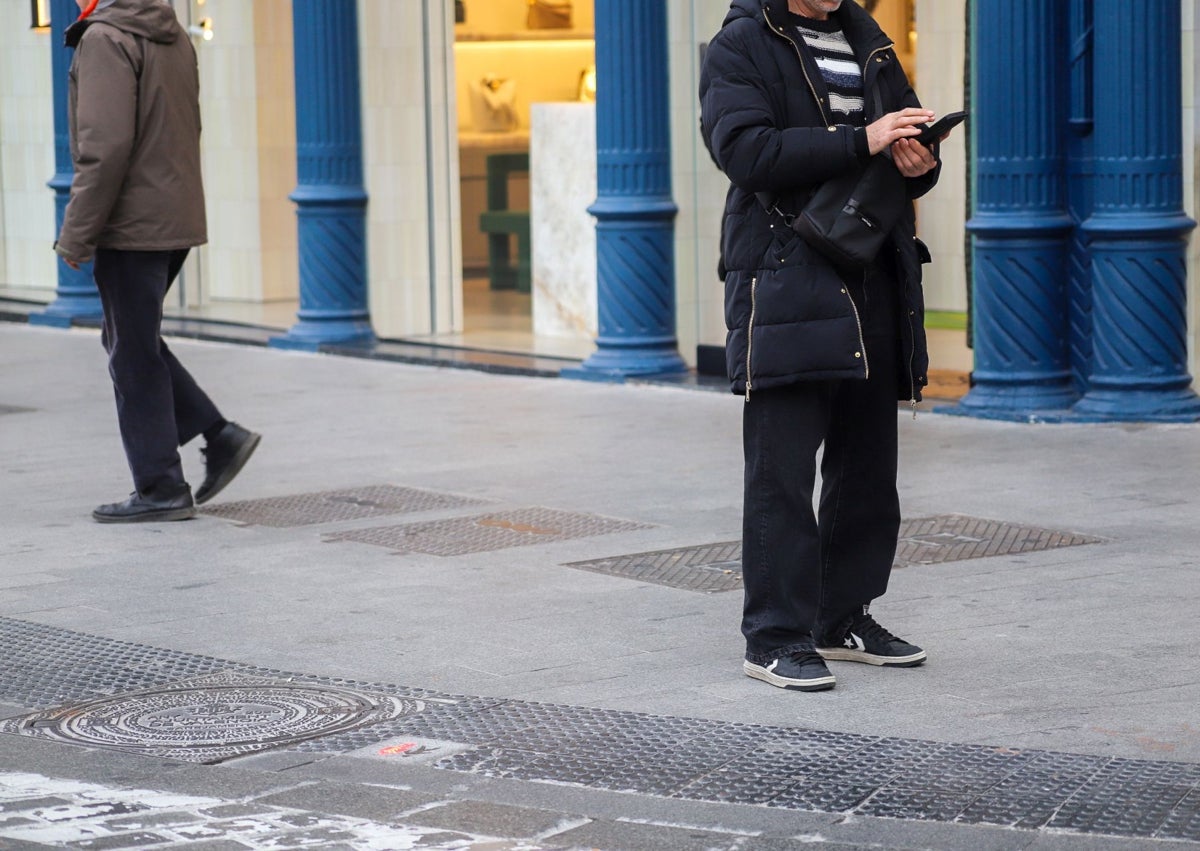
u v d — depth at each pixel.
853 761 6.34
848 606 7.68
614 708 7.10
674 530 10.51
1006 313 14.05
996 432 13.53
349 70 19.17
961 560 9.59
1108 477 11.81
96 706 7.28
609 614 8.60
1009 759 6.32
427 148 19.64
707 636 8.19
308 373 17.62
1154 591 8.84
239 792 6.13
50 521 10.98
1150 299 13.59
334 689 7.43
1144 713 6.88
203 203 10.98
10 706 7.31
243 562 9.85
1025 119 13.88
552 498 11.51
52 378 17.47
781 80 7.20
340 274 19.28
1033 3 13.80
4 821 5.77
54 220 25.11
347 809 5.92
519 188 22.11
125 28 10.49
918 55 19.33
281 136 23.44
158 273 10.80
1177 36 13.48
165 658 7.97
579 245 19.12
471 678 7.57
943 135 7.05
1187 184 13.74
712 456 12.89
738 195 7.28
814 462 7.38
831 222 7.06
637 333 16.52
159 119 10.64
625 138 16.36
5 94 25.62
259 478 12.37
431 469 12.58
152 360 10.85
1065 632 8.11
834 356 7.13
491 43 21.50
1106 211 13.62
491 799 6.02
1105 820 5.67
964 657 7.75
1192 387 13.95
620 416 14.70
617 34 16.30
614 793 6.06
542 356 18.02
